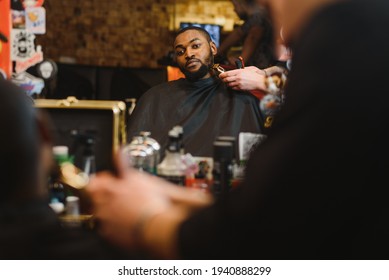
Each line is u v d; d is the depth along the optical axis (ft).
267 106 7.94
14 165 3.84
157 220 3.56
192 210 3.88
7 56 8.27
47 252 4.13
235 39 11.98
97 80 16.53
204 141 7.91
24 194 3.95
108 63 19.81
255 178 3.28
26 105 4.00
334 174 3.13
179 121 8.12
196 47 8.50
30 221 4.01
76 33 19.56
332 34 3.31
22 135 3.85
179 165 6.98
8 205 3.92
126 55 19.97
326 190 3.14
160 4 20.11
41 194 4.12
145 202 3.67
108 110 6.86
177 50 8.59
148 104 8.34
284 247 3.22
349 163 3.13
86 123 6.84
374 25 3.29
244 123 8.07
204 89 8.42
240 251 3.29
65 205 6.12
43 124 4.16
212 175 6.79
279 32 3.99
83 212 5.79
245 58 10.78
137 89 16.01
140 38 20.07
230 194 3.46
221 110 8.17
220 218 3.34
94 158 6.73
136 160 6.88
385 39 3.25
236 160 7.32
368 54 3.22
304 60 3.35
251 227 3.24
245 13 11.10
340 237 3.25
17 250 3.97
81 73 16.47
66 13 19.40
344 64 3.21
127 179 3.84
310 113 3.20
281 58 7.73
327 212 3.15
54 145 6.63
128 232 3.62
